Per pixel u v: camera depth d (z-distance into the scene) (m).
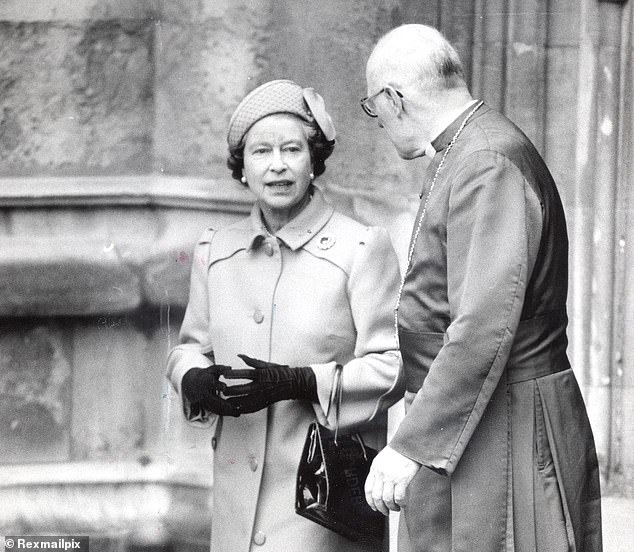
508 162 9.67
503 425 9.82
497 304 9.39
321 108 11.38
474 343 9.41
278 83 11.40
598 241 15.41
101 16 14.52
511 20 15.16
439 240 9.95
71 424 14.69
